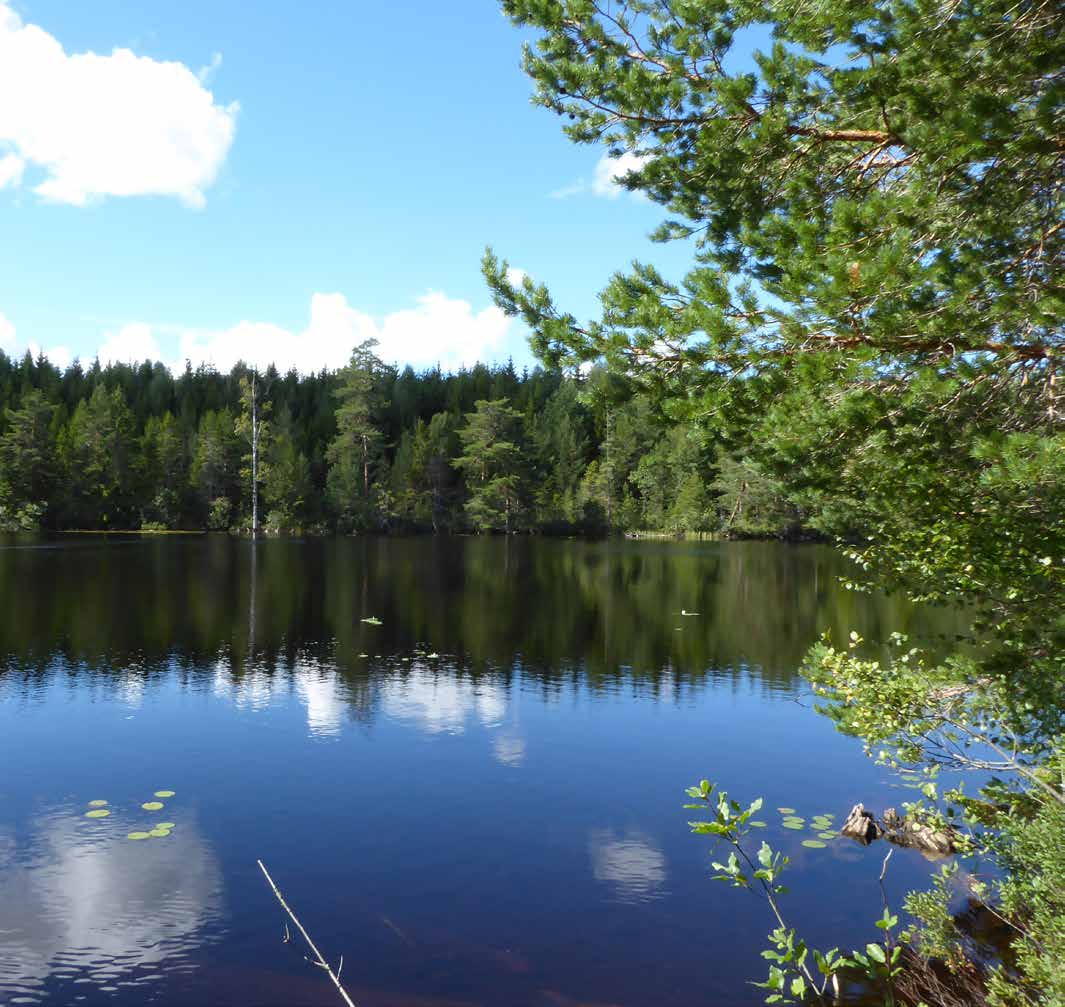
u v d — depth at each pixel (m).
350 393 77.00
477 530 80.06
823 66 5.29
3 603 23.03
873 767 10.51
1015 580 5.36
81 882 6.94
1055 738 5.43
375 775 9.89
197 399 92.50
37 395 63.41
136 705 12.93
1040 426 4.78
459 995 5.43
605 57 5.79
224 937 6.11
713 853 7.84
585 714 12.97
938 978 5.68
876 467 5.01
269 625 20.86
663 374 5.28
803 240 4.71
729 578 35.91
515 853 7.74
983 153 4.47
